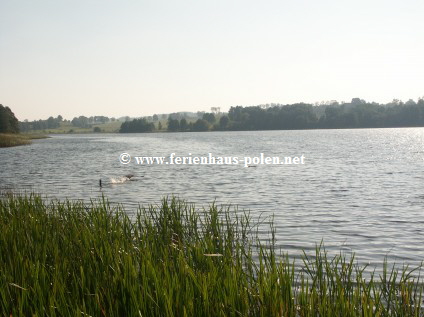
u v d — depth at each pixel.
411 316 7.17
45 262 8.95
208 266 8.80
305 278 10.59
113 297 7.16
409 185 31.45
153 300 6.67
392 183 32.75
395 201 24.56
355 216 20.28
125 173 42.69
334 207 22.83
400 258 13.48
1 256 9.03
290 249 14.37
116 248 9.08
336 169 44.62
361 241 15.66
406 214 20.69
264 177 37.91
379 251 14.33
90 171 45.09
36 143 133.62
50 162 57.53
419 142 108.06
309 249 14.45
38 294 6.96
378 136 153.50
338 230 17.34
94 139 177.88
